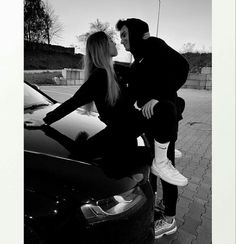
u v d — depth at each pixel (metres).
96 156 1.60
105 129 1.85
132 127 1.85
